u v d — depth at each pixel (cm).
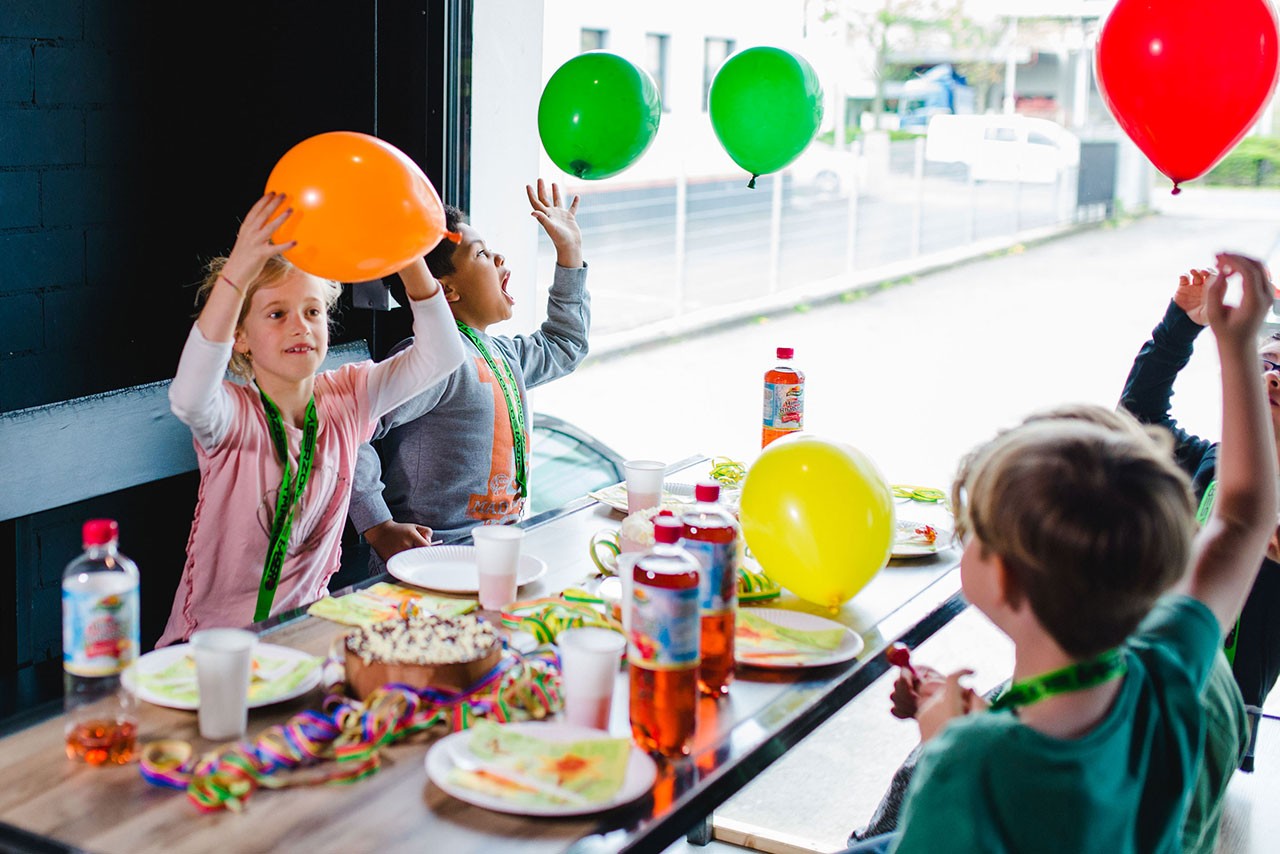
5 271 264
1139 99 212
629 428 577
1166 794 115
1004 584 110
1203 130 210
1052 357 709
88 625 131
